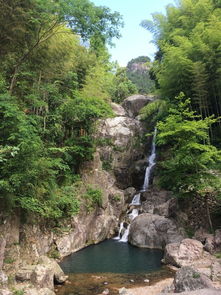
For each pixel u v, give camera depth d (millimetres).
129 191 18219
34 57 12391
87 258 11000
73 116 14945
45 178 10797
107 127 20625
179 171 11828
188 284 6418
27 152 8492
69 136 15547
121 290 7465
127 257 11070
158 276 8812
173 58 14641
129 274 9117
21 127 8219
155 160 20266
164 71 16469
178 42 16531
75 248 12055
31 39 11219
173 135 11812
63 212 12086
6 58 11438
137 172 20188
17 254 8398
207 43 14523
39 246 9961
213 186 11328
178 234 11883
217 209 11930
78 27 10617
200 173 11469
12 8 9719
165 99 17266
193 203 12773
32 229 9930
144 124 22469
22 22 10203
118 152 19938
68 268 9820
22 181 8711
